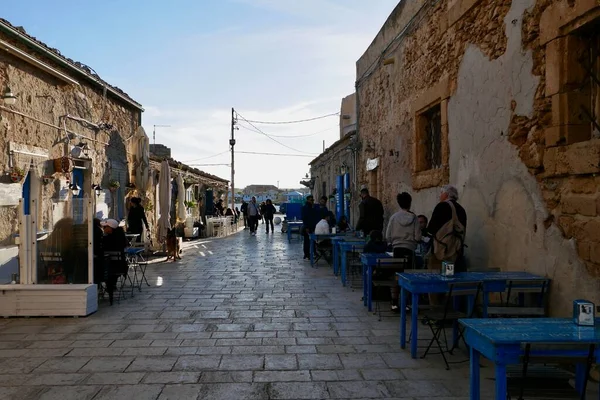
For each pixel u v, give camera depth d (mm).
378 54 12320
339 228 13164
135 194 14234
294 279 9703
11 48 7941
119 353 5023
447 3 7703
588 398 3760
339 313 6762
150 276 10125
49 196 9328
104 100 11930
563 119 4746
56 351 5090
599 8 4238
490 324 3283
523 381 2848
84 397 3941
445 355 4941
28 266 6871
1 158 7895
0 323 6219
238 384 4199
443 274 5062
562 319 3426
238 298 7797
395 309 6762
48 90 9445
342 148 17766
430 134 9211
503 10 5906
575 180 4562
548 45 4945
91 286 6734
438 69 8125
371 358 4859
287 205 28828
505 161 5855
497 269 5469
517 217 5562
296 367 4609
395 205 10844
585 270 4414
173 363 4719
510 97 5758
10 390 4082
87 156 11055
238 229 28344
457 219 5961
